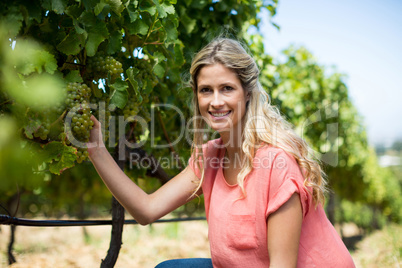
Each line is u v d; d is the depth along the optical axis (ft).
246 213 5.07
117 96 5.07
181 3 9.17
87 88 4.52
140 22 5.77
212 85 5.12
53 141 4.31
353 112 29.27
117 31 5.35
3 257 15.42
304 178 5.00
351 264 5.31
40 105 3.98
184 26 9.20
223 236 5.27
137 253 17.47
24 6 3.84
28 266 14.11
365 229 34.22
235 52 5.13
